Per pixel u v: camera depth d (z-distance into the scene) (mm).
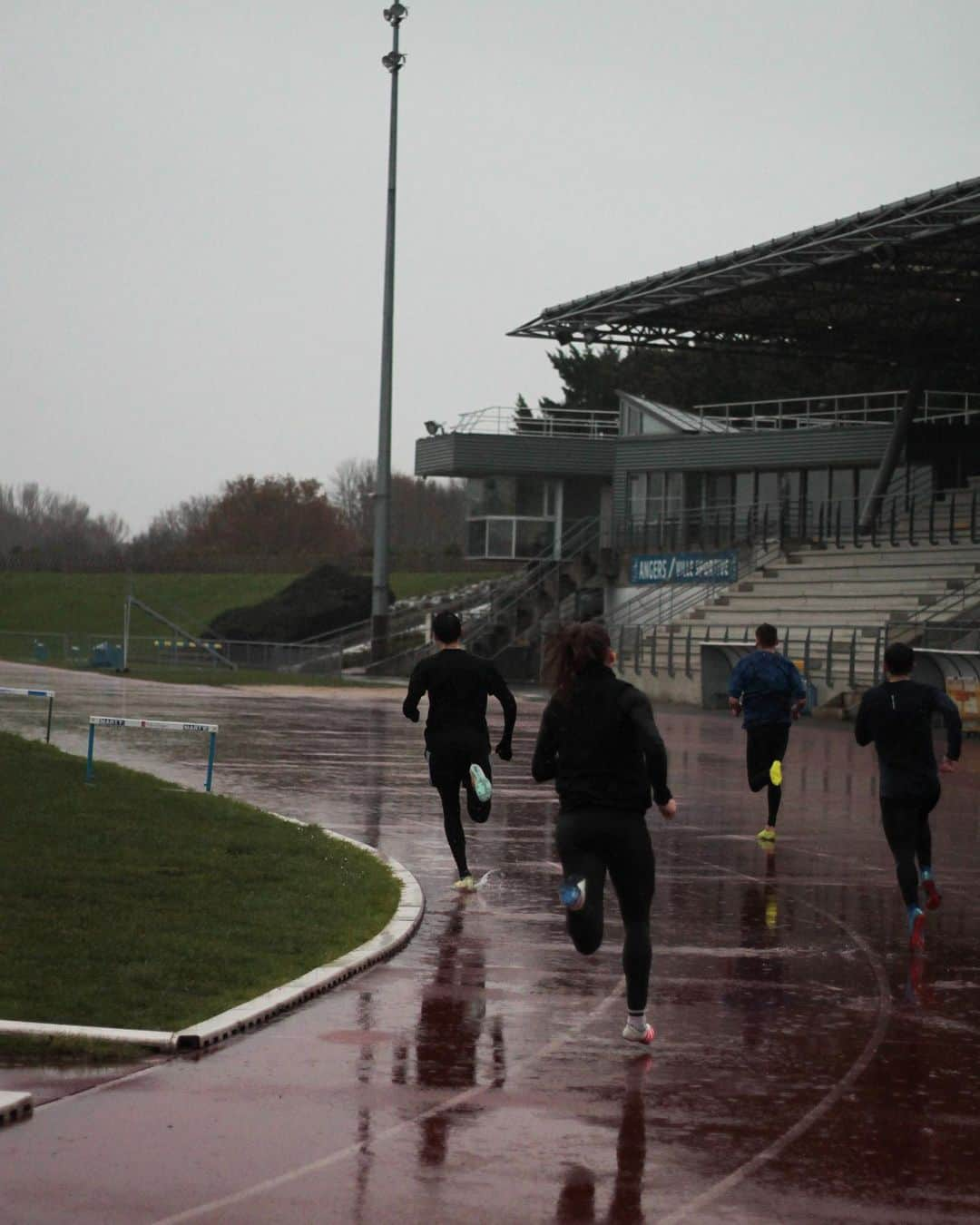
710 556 64625
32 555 138500
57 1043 9062
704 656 51875
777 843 19156
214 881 14461
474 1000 10719
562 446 75000
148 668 73688
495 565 112688
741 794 24766
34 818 17656
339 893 14273
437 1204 6875
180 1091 8406
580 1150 7625
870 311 55281
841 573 58969
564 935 13078
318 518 174500
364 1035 9688
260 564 123000
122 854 15586
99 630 106188
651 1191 7078
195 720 38188
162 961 11086
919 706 13180
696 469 70062
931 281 50375
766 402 71875
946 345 59219
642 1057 9344
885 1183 7230
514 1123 8008
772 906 14750
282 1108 8156
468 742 15156
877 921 14070
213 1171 7191
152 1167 7227
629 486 73125
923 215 42000
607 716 9602
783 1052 9531
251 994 10430
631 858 9602
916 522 61531
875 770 29328
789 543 63656
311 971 11148
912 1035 9984
